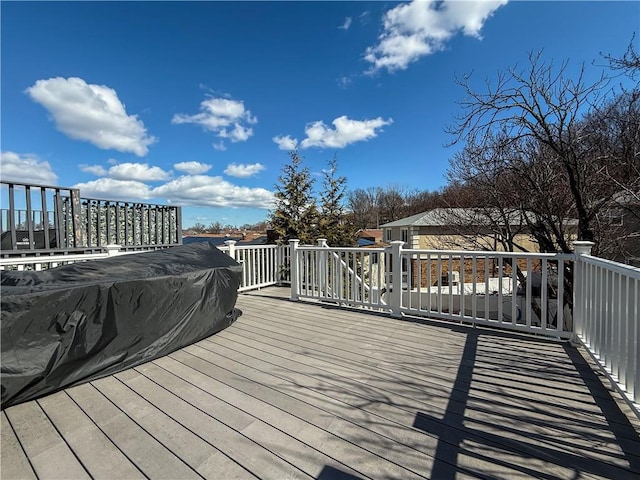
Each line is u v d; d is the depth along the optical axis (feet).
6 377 6.59
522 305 28.25
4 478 4.81
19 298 6.81
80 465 5.11
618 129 17.84
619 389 6.53
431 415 6.56
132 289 8.95
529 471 4.96
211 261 12.76
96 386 7.86
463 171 27.91
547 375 8.34
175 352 10.19
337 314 14.90
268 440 5.75
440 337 11.51
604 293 7.88
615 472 4.91
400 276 14.14
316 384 7.99
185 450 5.48
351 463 5.16
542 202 20.29
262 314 14.92
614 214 19.79
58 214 20.99
